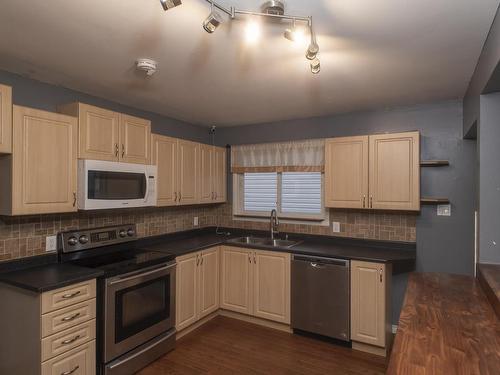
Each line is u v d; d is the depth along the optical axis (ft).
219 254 11.60
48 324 6.31
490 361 3.65
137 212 10.68
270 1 4.58
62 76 7.74
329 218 11.62
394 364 3.60
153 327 8.63
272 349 9.35
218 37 5.73
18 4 4.72
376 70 7.23
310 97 9.39
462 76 7.59
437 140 9.84
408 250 10.13
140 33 5.62
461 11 4.80
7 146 6.49
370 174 9.87
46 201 7.16
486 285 5.69
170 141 10.74
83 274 7.06
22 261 7.60
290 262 10.25
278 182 12.89
